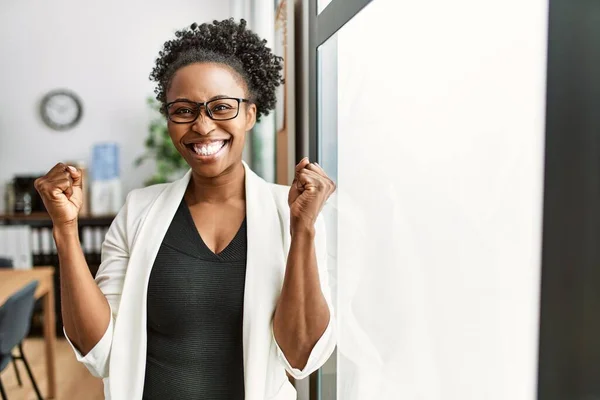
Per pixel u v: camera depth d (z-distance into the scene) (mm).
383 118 1116
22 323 2490
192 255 979
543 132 579
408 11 969
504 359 673
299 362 960
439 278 861
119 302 992
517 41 630
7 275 2910
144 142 4418
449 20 808
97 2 4320
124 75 4379
